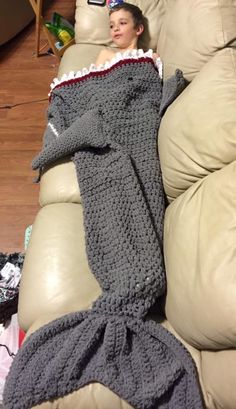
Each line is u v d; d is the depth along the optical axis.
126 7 1.90
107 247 1.21
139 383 0.99
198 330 0.96
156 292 1.12
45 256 1.23
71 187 1.40
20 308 1.19
